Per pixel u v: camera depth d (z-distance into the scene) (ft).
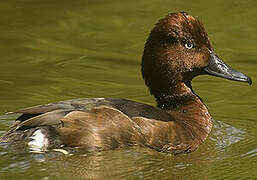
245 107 48.16
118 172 37.19
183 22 43.60
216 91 51.06
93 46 58.85
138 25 62.23
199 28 43.96
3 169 36.40
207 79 53.42
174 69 43.80
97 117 38.60
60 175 36.17
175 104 44.27
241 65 54.85
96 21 63.36
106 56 56.95
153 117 40.22
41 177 35.78
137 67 55.21
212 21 62.39
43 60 55.93
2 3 66.74
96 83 51.88
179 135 40.75
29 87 50.67
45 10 65.57
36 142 37.86
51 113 38.50
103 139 38.37
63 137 37.96
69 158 37.68
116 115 38.93
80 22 63.26
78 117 38.34
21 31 61.26
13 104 47.57
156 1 67.05
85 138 38.09
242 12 64.23
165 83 44.16
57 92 49.90
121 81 52.49
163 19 43.78
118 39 60.03
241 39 59.41
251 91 50.85
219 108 48.06
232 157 40.29
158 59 43.73
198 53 43.93
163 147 39.73
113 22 63.10
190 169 38.29
